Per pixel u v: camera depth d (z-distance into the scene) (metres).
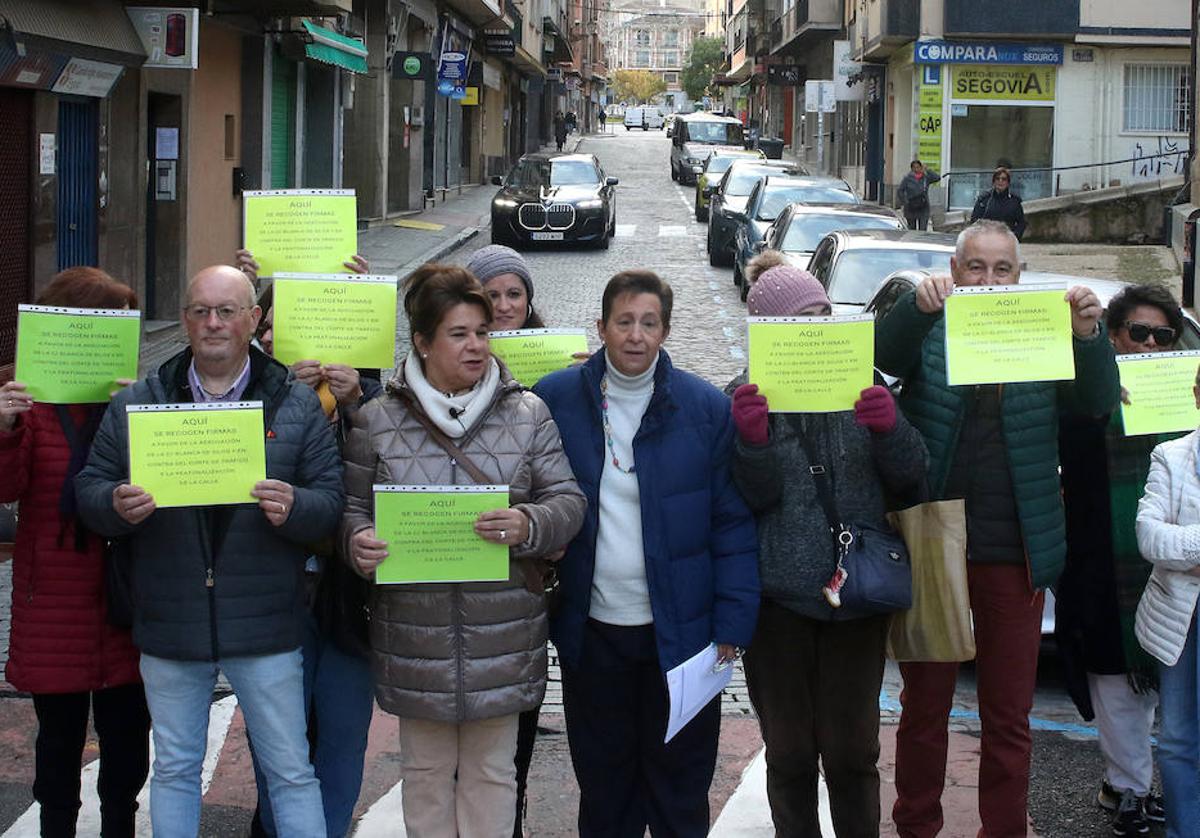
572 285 21.52
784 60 57.12
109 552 4.34
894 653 4.60
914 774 4.83
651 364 4.41
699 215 33.22
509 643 4.19
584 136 79.25
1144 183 28.92
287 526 4.07
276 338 4.62
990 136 31.12
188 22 14.23
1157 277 22.70
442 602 4.15
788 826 4.59
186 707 4.23
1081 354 4.54
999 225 4.67
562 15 71.44
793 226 16.91
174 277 17.00
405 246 25.72
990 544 4.67
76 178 14.23
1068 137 30.97
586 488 4.38
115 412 4.23
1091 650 5.16
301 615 4.28
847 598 4.37
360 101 28.80
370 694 4.67
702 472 4.38
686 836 4.55
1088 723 6.41
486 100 47.97
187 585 4.13
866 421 4.29
